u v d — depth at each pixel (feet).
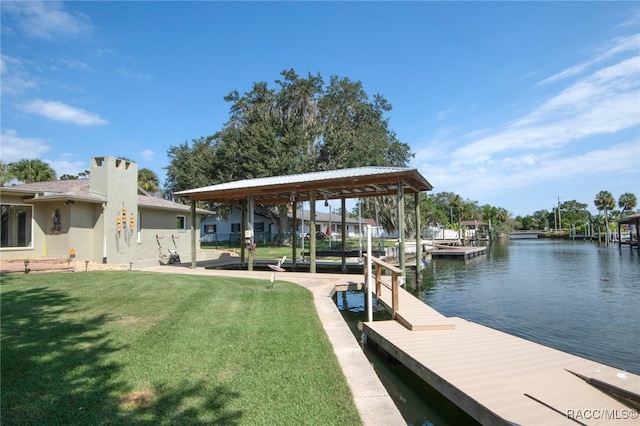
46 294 24.94
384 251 73.87
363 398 11.41
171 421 9.50
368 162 101.09
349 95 108.58
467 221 262.47
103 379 11.90
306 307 24.00
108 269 44.68
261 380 12.41
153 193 140.15
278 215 114.21
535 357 16.47
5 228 43.14
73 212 45.57
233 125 107.65
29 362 12.95
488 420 11.49
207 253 74.59
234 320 19.92
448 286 52.80
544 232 295.69
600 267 76.64
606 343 26.27
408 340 19.29
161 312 20.95
